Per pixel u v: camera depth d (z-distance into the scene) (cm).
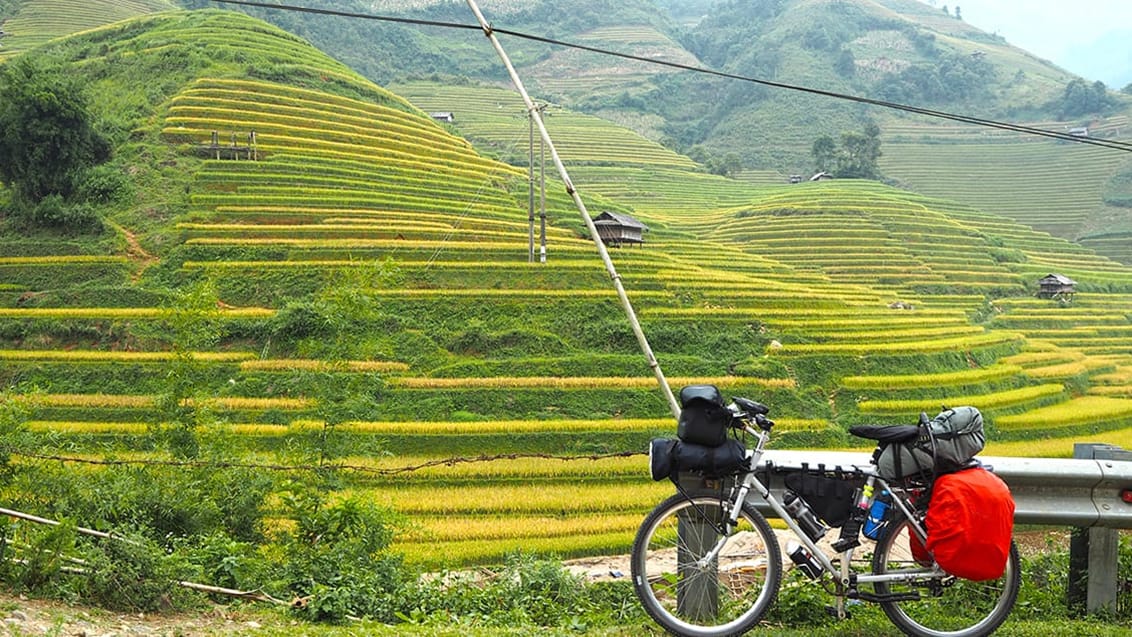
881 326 4688
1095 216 11606
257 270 4116
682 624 574
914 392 3962
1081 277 7750
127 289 3862
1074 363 5134
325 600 725
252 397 3247
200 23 7306
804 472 589
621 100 17438
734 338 4162
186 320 1462
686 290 4575
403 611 752
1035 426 3812
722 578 807
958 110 17612
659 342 4069
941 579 579
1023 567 786
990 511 540
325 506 997
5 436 986
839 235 7494
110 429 2948
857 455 630
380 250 4416
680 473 601
